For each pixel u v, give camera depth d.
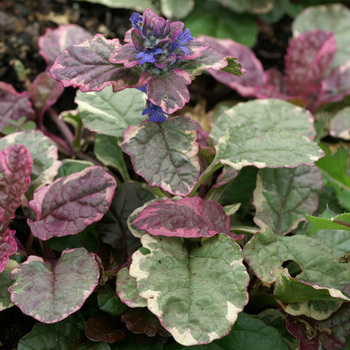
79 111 0.50
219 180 0.49
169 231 0.45
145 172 0.43
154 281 0.44
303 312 0.46
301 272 0.47
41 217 0.46
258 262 0.46
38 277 0.44
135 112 0.50
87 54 0.44
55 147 0.49
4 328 0.47
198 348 0.45
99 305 0.46
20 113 0.55
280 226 0.49
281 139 0.47
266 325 0.45
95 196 0.46
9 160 0.46
